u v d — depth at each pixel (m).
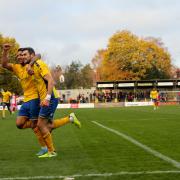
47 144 9.76
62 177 7.14
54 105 9.90
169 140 12.95
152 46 96.88
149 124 20.56
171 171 7.56
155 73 97.38
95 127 19.03
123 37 95.81
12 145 12.22
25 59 9.72
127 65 95.31
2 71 72.31
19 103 63.97
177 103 70.56
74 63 134.50
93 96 82.31
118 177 7.09
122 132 16.09
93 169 7.86
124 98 75.50
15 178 7.13
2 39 71.38
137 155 9.73
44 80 9.66
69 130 17.56
